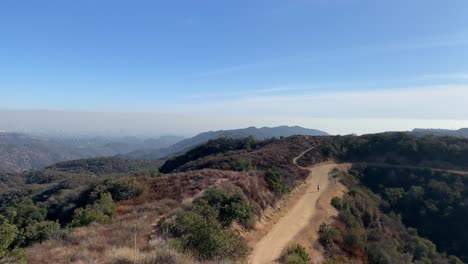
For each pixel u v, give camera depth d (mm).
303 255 25141
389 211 57188
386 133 90938
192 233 16297
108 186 39375
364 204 51750
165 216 24922
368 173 72000
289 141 93000
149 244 15656
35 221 38094
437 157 75312
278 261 24531
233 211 29234
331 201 45469
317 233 33000
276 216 36562
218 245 15734
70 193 48375
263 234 30375
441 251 48969
